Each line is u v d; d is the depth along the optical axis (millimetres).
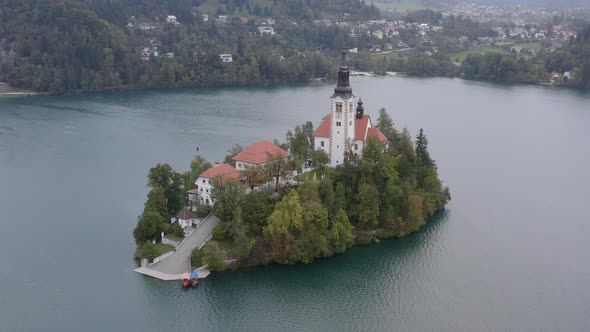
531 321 161875
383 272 186500
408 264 191750
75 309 164125
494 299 172375
